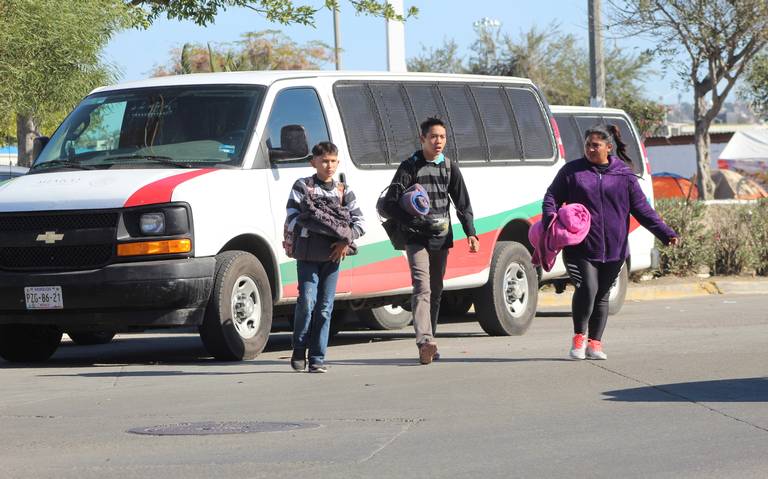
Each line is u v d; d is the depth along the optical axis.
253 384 20.88
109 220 23.58
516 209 30.48
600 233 22.64
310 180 22.06
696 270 48.72
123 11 42.19
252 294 24.73
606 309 23.14
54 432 16.48
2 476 13.53
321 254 22.03
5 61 38.91
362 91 27.84
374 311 33.50
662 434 15.50
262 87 25.92
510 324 29.88
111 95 26.69
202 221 23.81
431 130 23.02
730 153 110.19
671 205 48.41
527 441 15.11
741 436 15.34
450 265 28.61
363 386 20.28
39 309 23.83
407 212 22.75
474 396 18.86
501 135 30.73
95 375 22.98
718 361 22.47
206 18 47.41
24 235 23.97
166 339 33.59
